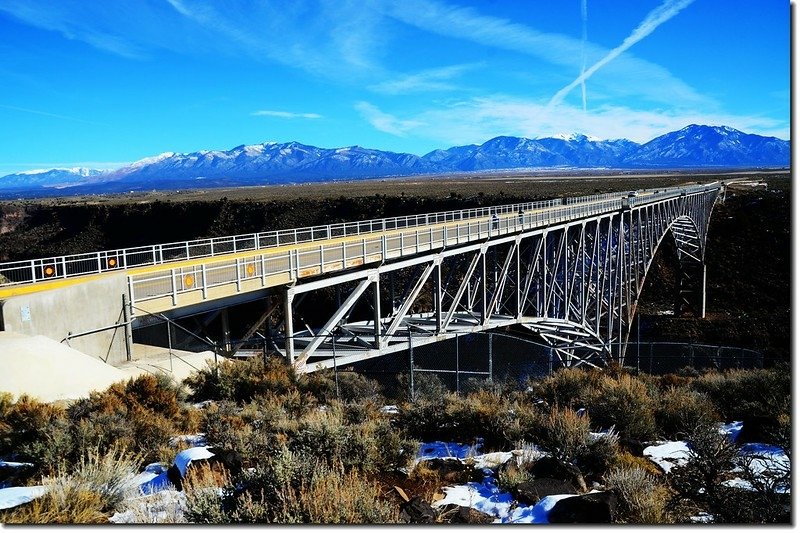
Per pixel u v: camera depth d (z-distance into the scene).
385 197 104.12
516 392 13.41
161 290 17.53
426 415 9.45
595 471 7.13
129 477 6.38
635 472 5.88
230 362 15.80
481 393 12.31
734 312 60.47
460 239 29.98
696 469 6.11
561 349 35.97
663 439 9.09
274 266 21.27
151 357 17.25
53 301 13.95
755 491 5.61
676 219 63.38
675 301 62.16
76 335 14.48
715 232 77.56
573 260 43.50
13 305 12.92
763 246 71.19
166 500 5.68
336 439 7.18
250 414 10.50
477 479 6.79
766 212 79.38
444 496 6.21
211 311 20.12
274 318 25.41
